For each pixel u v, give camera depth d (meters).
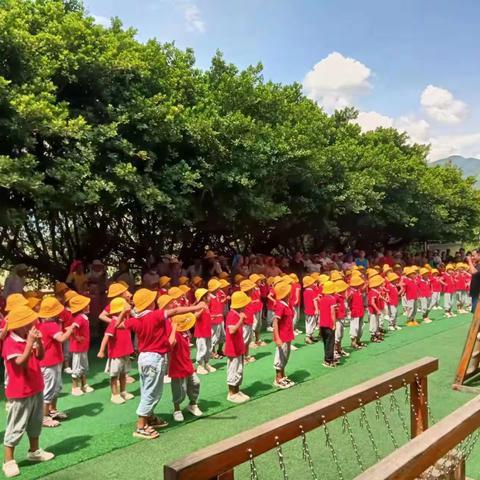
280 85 16.22
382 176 18.70
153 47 11.80
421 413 5.16
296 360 9.91
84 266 15.69
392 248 27.91
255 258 15.02
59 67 9.66
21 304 5.54
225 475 3.04
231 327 7.34
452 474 4.04
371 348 10.96
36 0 10.38
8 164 8.17
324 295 9.57
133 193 10.83
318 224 17.75
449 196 24.92
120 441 5.93
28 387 5.15
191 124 11.37
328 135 17.91
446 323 14.09
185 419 6.66
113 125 9.90
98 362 9.83
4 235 14.30
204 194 12.75
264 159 12.62
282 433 3.47
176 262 13.12
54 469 5.24
